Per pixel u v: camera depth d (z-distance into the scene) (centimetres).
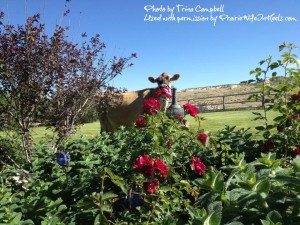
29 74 473
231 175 176
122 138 480
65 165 318
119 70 604
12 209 233
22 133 491
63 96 516
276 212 148
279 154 344
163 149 295
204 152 357
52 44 480
